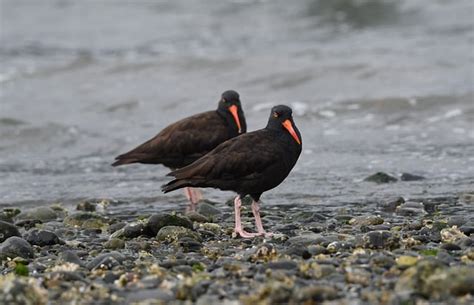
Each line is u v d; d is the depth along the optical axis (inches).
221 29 1262.3
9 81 1044.5
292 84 928.9
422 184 604.1
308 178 637.3
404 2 1214.9
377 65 942.4
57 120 872.9
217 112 602.5
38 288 332.8
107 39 1288.1
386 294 313.1
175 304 320.5
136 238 466.3
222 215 534.0
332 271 353.1
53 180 677.9
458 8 1178.6
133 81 999.0
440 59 973.2
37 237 458.0
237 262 382.0
